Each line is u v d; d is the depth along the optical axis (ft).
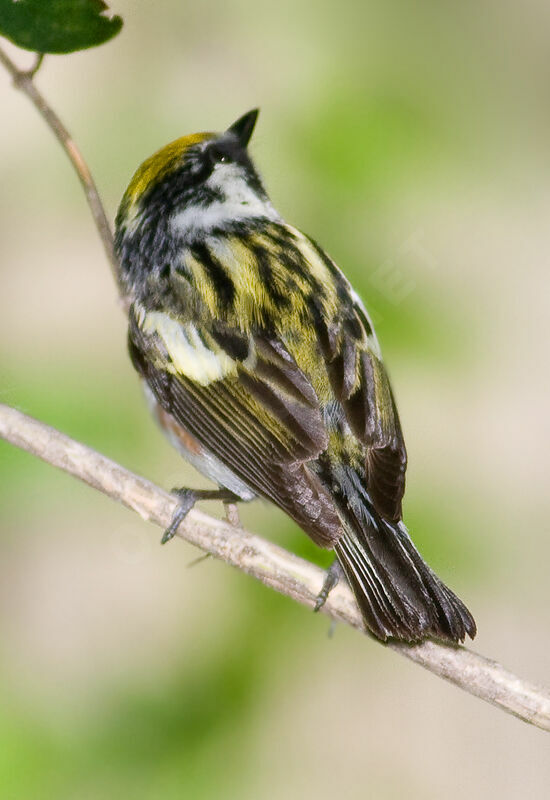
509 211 10.20
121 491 9.68
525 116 10.25
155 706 10.03
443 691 10.16
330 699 10.14
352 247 10.00
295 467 9.68
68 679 10.07
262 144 9.86
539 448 10.13
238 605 10.09
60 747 9.96
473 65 10.19
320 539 9.64
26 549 10.16
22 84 9.72
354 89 10.09
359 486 9.67
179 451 9.78
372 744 10.14
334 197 10.01
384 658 10.16
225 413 9.71
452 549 10.05
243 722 10.05
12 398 9.92
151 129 10.18
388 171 10.03
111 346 10.05
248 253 9.75
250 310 9.72
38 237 10.19
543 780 10.14
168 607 10.13
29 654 10.10
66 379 9.95
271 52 10.14
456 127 10.14
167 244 9.77
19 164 10.21
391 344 10.02
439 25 10.16
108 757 9.96
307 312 9.71
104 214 9.77
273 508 9.95
